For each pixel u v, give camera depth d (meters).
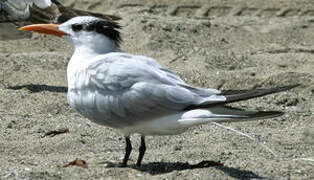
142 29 19.03
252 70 16.00
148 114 9.21
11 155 10.50
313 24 21.09
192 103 9.07
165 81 9.27
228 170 9.52
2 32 18.89
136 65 9.38
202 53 17.34
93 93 9.49
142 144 9.79
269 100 14.12
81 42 9.95
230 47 18.62
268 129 12.34
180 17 21.39
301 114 13.23
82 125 12.09
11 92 13.99
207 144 11.25
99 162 10.12
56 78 15.44
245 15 22.34
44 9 14.98
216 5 22.58
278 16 22.23
